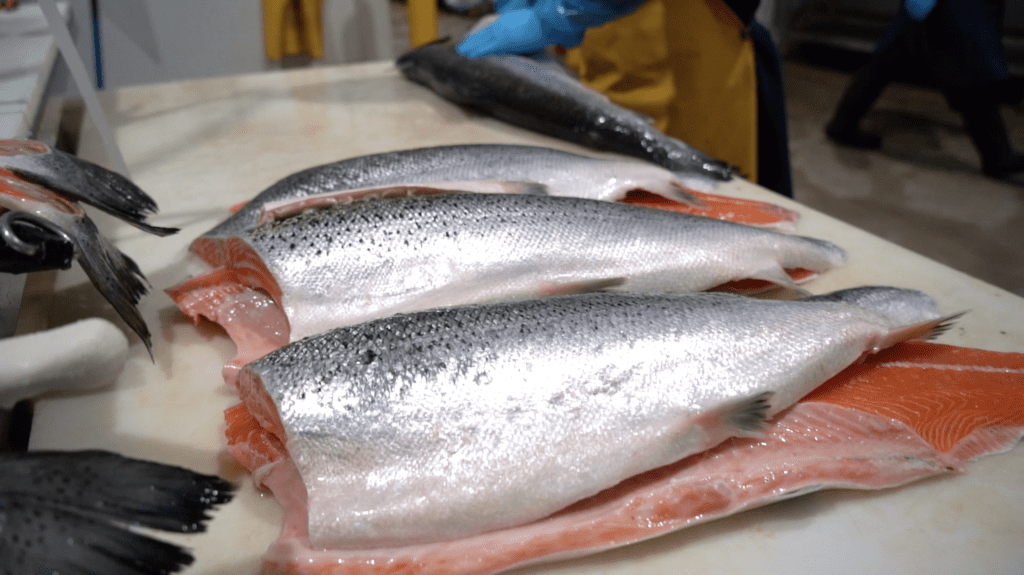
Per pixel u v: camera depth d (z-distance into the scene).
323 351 0.49
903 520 0.49
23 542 0.32
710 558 0.46
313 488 0.45
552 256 0.66
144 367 0.62
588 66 1.26
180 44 1.78
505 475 0.46
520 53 1.08
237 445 0.52
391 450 0.46
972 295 0.71
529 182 0.78
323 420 0.46
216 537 0.48
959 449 0.53
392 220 0.65
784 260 0.71
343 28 1.93
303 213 0.65
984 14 1.78
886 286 0.67
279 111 1.21
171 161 1.01
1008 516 0.49
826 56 3.08
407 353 0.49
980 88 1.85
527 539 0.46
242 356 0.60
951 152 2.22
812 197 1.95
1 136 0.80
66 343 0.50
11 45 1.07
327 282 0.61
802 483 0.49
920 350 0.62
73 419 0.57
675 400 0.50
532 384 0.48
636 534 0.46
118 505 0.35
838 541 0.47
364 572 0.44
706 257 0.68
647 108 1.18
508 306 0.54
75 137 1.16
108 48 1.73
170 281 0.73
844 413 0.55
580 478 0.47
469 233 0.65
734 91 1.14
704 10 1.09
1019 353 0.62
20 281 0.67
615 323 0.52
